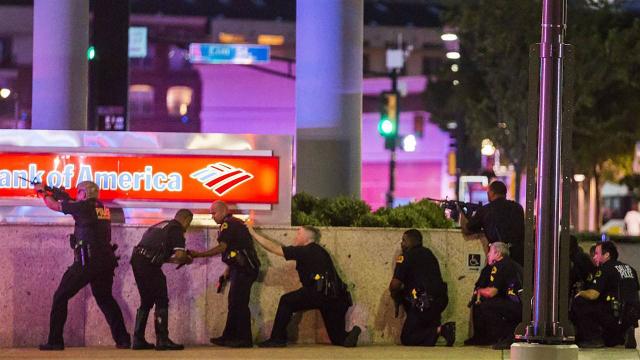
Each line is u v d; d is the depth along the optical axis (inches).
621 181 5211.6
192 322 1663.4
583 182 5880.9
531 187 1235.9
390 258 1726.1
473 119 4958.2
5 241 1636.3
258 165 1710.1
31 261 1638.8
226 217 1604.3
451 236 1759.4
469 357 1515.7
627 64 4478.3
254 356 1489.9
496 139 4810.5
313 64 2165.4
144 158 1700.3
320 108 2159.2
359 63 2186.3
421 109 7854.3
